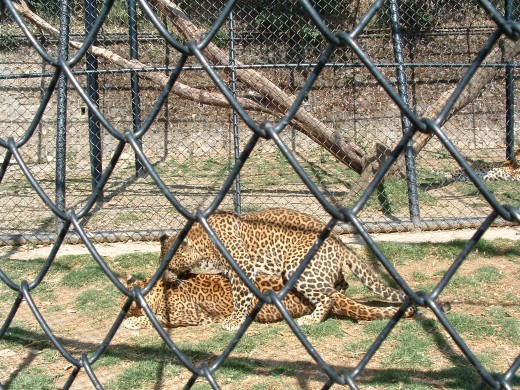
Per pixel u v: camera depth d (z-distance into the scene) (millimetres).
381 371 3846
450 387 3617
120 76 13383
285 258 4770
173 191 10086
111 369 4043
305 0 1270
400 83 7512
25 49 13164
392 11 7488
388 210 8336
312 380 3779
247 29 13898
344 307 4652
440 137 1216
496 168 10359
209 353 4215
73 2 13602
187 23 8359
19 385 3797
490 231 7176
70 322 4867
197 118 13383
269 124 1368
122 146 1597
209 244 4840
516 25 1117
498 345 4227
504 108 13633
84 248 6973
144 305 1703
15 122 13031
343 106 13852
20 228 7844
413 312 4637
